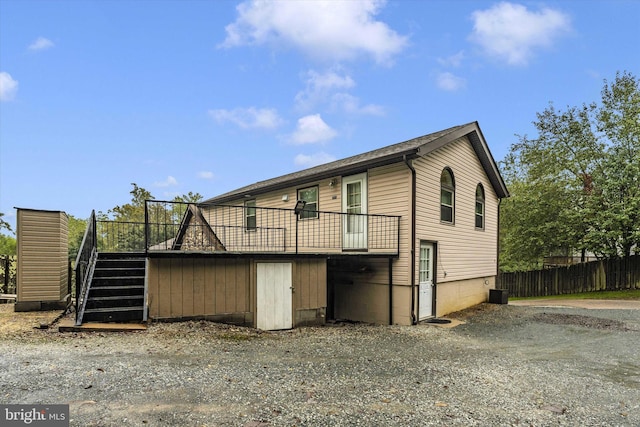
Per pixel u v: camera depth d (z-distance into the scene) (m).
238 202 15.26
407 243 8.88
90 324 6.10
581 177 17.95
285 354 5.36
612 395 4.17
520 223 20.19
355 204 10.24
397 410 3.50
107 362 4.39
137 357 4.67
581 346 6.64
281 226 12.88
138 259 7.98
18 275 7.85
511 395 4.07
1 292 10.12
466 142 11.53
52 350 4.78
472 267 11.88
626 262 16.28
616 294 15.38
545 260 22.42
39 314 7.47
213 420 3.07
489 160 12.34
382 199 9.50
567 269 17.52
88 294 6.65
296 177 12.05
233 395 3.63
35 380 3.72
